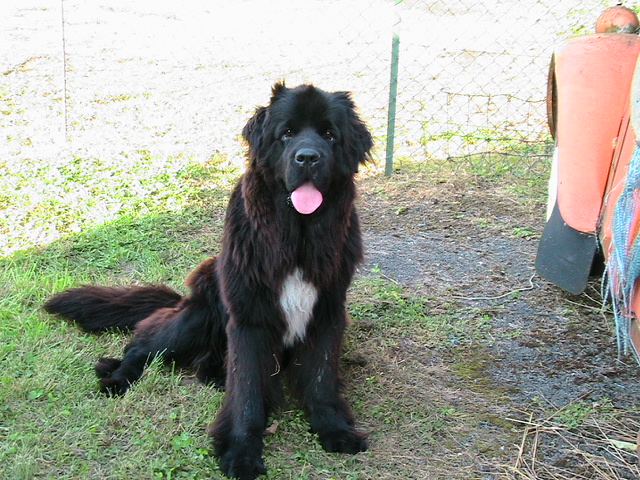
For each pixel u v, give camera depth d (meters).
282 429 2.02
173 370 2.23
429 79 5.09
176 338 2.22
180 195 3.52
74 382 2.17
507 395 2.17
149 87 5.28
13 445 1.91
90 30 6.70
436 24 6.13
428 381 2.23
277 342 2.02
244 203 1.96
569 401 2.14
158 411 2.05
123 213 3.32
